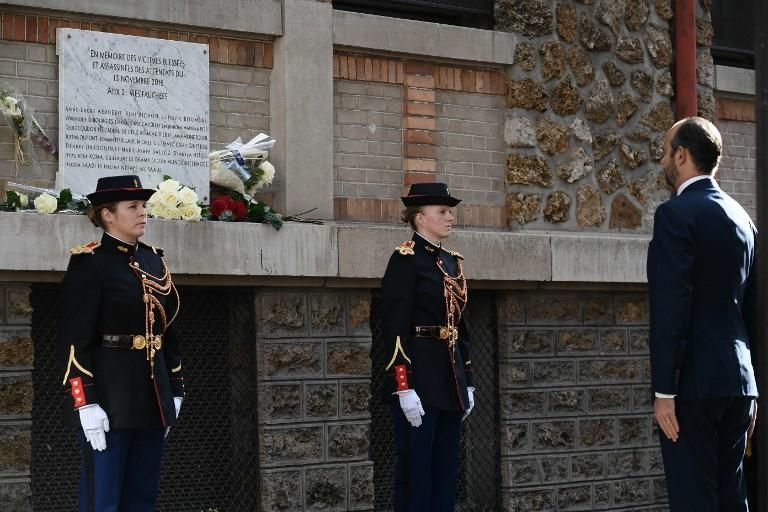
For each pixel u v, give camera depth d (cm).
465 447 1274
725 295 780
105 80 1057
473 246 1202
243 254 1074
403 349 1017
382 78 1207
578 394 1292
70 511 1071
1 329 990
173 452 1116
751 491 1048
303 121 1147
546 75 1292
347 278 1138
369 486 1156
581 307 1302
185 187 1052
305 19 1151
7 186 1013
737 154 1463
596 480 1297
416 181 1219
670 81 1384
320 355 1138
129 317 884
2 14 1022
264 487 1102
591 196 1316
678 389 772
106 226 898
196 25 1101
